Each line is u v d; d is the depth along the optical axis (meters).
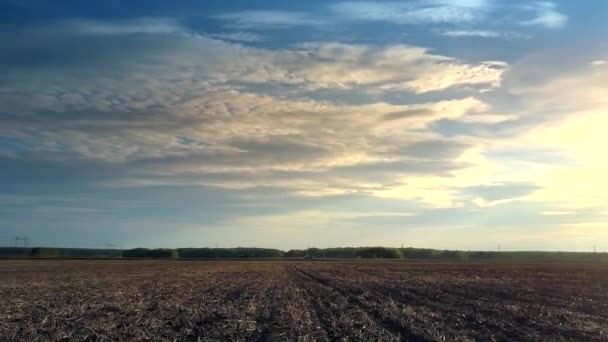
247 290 44.75
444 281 56.03
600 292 42.22
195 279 60.44
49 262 118.88
